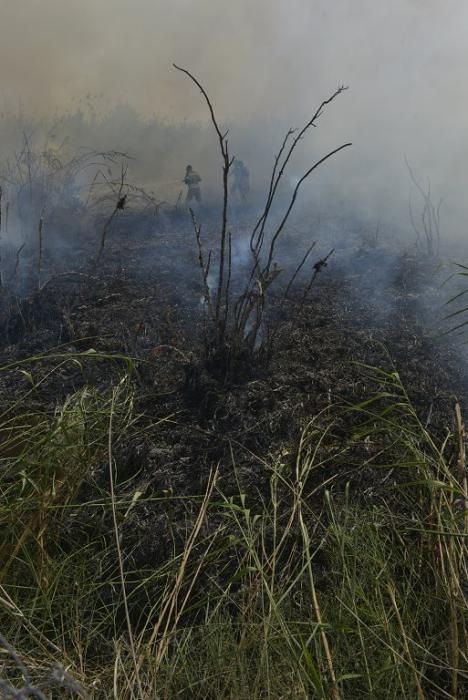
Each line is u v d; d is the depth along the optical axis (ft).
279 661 10.54
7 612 10.93
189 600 12.03
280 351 20.12
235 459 15.37
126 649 10.93
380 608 10.94
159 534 13.19
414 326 22.04
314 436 15.88
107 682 10.42
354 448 15.37
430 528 12.51
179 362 19.60
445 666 10.37
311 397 17.56
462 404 17.57
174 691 10.31
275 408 16.96
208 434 16.25
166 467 15.17
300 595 11.80
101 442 14.98
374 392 17.83
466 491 12.69
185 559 11.63
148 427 15.81
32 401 17.98
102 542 13.11
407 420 16.37
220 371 18.33
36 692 6.77
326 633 10.91
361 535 12.49
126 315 23.06
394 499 13.85
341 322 22.38
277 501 13.93
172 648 11.12
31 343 21.62
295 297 24.56
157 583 12.30
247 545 11.56
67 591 11.85
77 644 10.85
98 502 14.03
